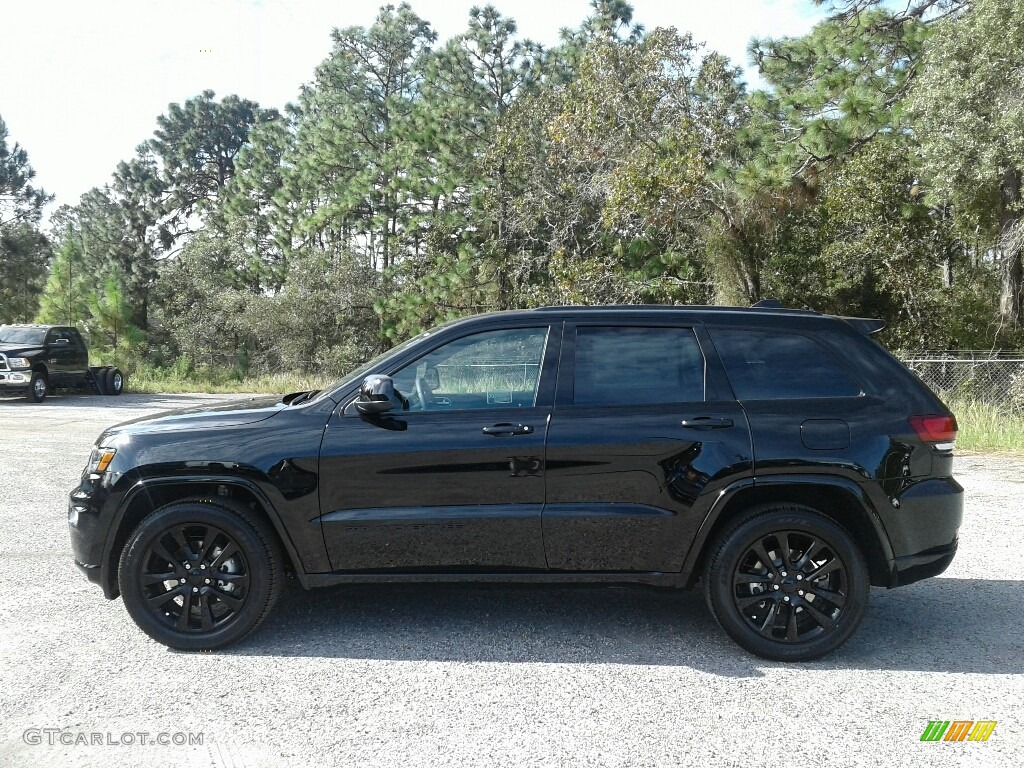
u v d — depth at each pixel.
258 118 53.56
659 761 3.09
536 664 4.02
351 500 4.18
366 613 4.75
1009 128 14.27
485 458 4.16
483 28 32.34
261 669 3.95
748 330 4.37
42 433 13.21
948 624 4.63
